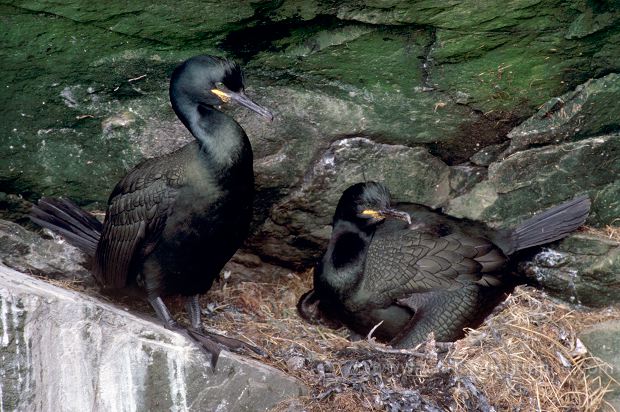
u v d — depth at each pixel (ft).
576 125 37.86
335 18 34.76
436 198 39.22
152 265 33.96
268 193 38.40
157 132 36.91
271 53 35.91
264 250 40.37
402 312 37.17
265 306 39.73
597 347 35.73
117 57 35.29
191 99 33.17
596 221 39.14
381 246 37.70
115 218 33.88
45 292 30.14
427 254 37.04
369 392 33.17
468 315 36.24
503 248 38.04
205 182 32.65
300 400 32.78
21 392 28.91
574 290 37.83
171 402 31.27
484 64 36.14
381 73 36.47
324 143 37.68
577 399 34.78
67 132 36.47
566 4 34.27
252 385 32.19
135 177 33.81
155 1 33.53
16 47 34.27
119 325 30.94
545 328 36.37
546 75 36.65
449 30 34.94
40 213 35.88
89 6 33.42
